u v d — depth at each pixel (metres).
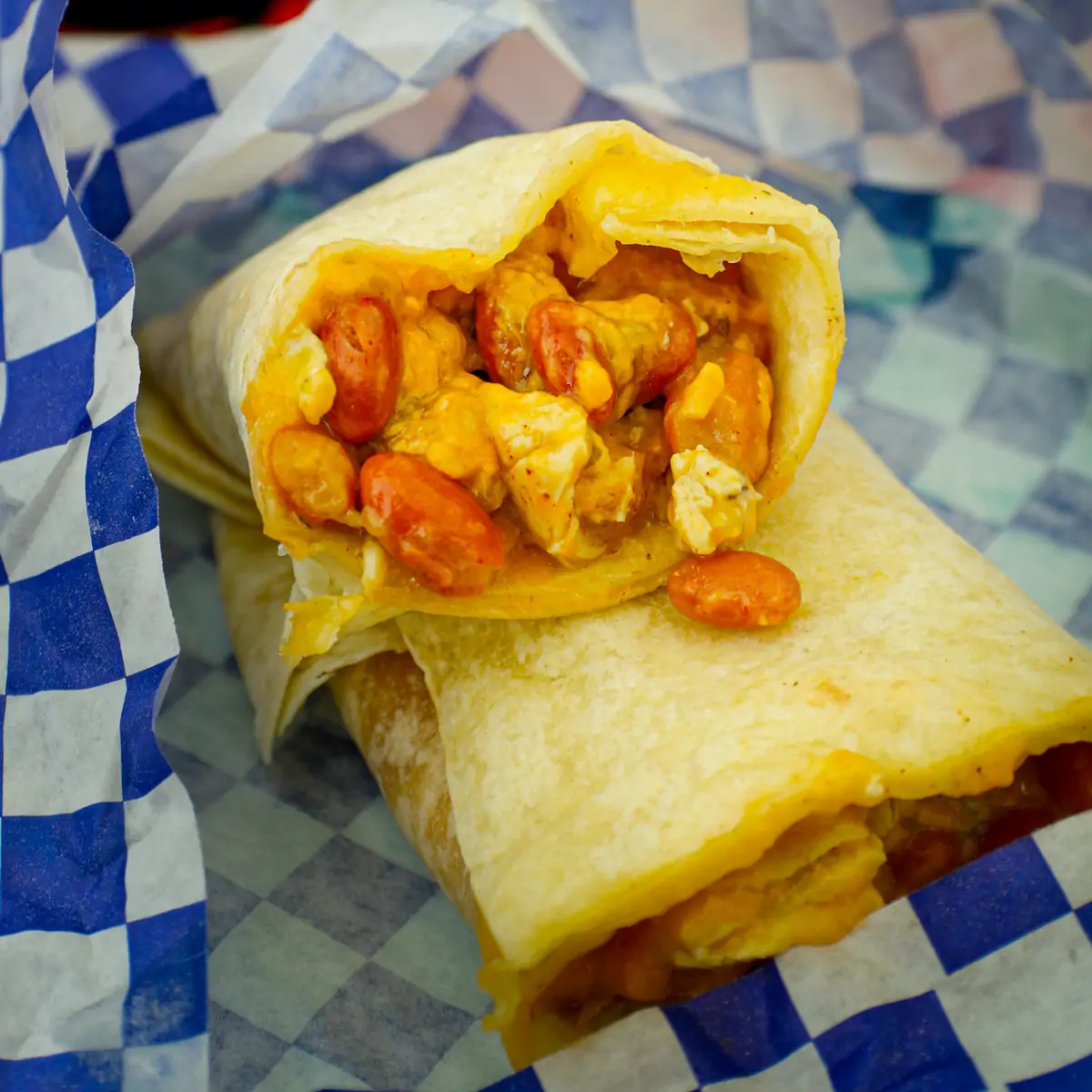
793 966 0.17
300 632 0.20
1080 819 0.17
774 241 0.20
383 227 0.20
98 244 0.19
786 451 0.21
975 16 0.26
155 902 0.19
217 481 0.25
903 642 0.19
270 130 0.25
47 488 0.19
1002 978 0.17
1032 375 0.27
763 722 0.18
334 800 0.23
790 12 0.26
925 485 0.26
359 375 0.19
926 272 0.28
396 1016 0.20
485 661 0.21
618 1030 0.17
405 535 0.19
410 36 0.24
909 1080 0.17
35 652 0.19
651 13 0.26
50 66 0.19
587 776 0.19
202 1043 0.18
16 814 0.19
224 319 0.23
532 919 0.18
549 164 0.19
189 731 0.23
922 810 0.19
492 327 0.20
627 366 0.20
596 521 0.20
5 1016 0.19
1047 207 0.27
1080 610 0.25
